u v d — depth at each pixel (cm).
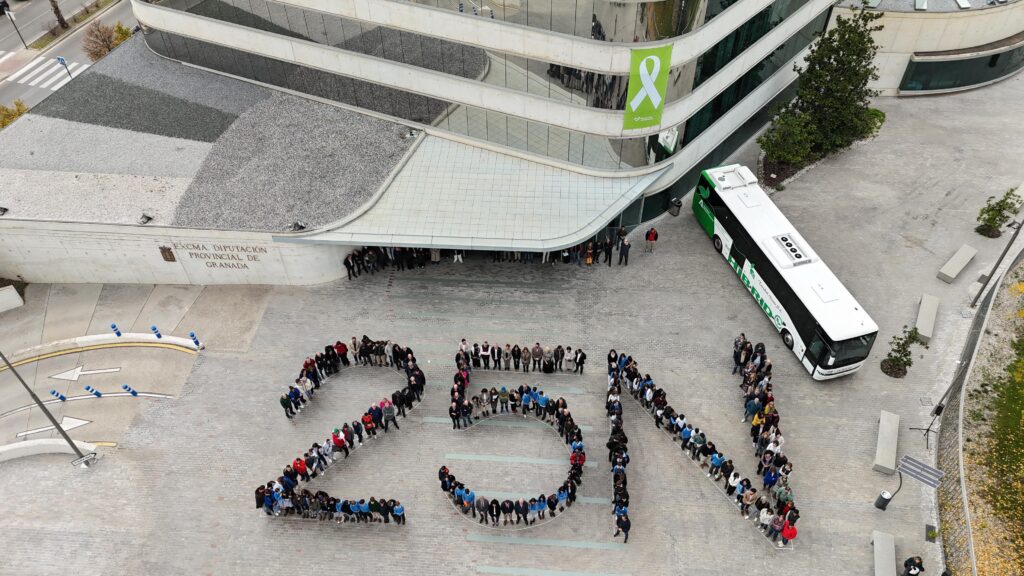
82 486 2741
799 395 3003
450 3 3200
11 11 5706
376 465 2791
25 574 2491
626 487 2683
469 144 3709
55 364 3200
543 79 3250
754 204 3350
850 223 3759
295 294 3453
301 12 3600
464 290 3447
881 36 4450
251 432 2908
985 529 2516
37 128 3838
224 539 2578
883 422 2853
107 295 3494
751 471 2753
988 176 4038
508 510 2528
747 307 3356
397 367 3130
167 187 3466
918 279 3475
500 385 3059
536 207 3372
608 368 3088
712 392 3017
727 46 3375
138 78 4188
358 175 3525
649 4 2844
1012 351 3159
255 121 3869
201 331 3297
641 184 3472
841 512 2631
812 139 3891
